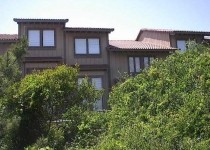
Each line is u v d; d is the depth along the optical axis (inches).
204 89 577.9
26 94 682.2
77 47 1248.8
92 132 660.1
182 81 637.3
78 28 1242.6
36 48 1219.9
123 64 1263.5
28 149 605.3
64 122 700.0
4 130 606.5
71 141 676.1
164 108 601.9
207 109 530.0
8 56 665.6
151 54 1294.3
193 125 514.9
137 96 670.5
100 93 757.9
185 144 471.5
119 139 559.8
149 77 706.2
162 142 485.1
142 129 541.6
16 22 1220.5
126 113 650.2
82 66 1228.5
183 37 1365.7
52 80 704.4
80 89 730.8
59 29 1248.8
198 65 653.3
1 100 661.9
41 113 693.9
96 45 1263.5
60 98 705.0
